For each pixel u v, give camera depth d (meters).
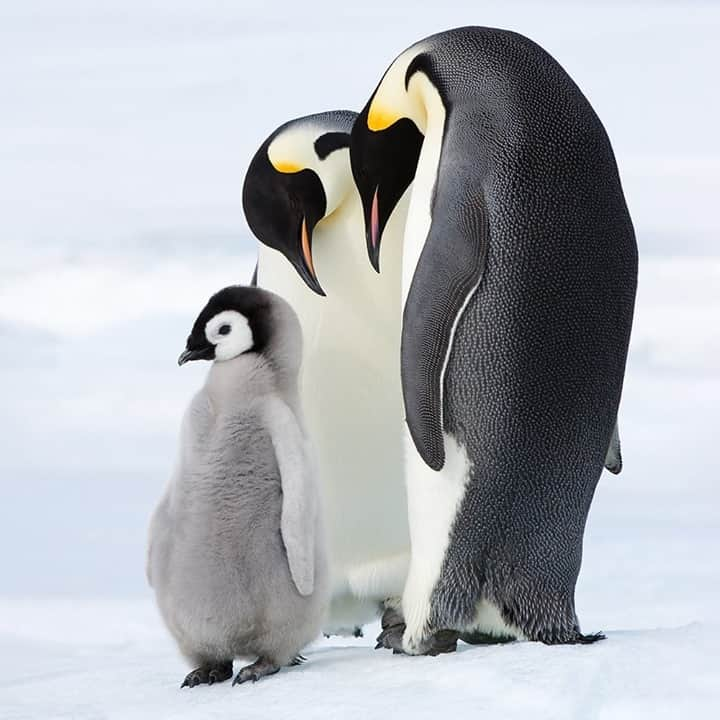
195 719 17.23
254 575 18.84
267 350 19.28
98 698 19.58
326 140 23.25
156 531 19.39
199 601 18.92
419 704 16.75
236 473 18.91
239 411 19.05
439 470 19.48
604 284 19.38
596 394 19.41
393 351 22.58
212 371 19.42
